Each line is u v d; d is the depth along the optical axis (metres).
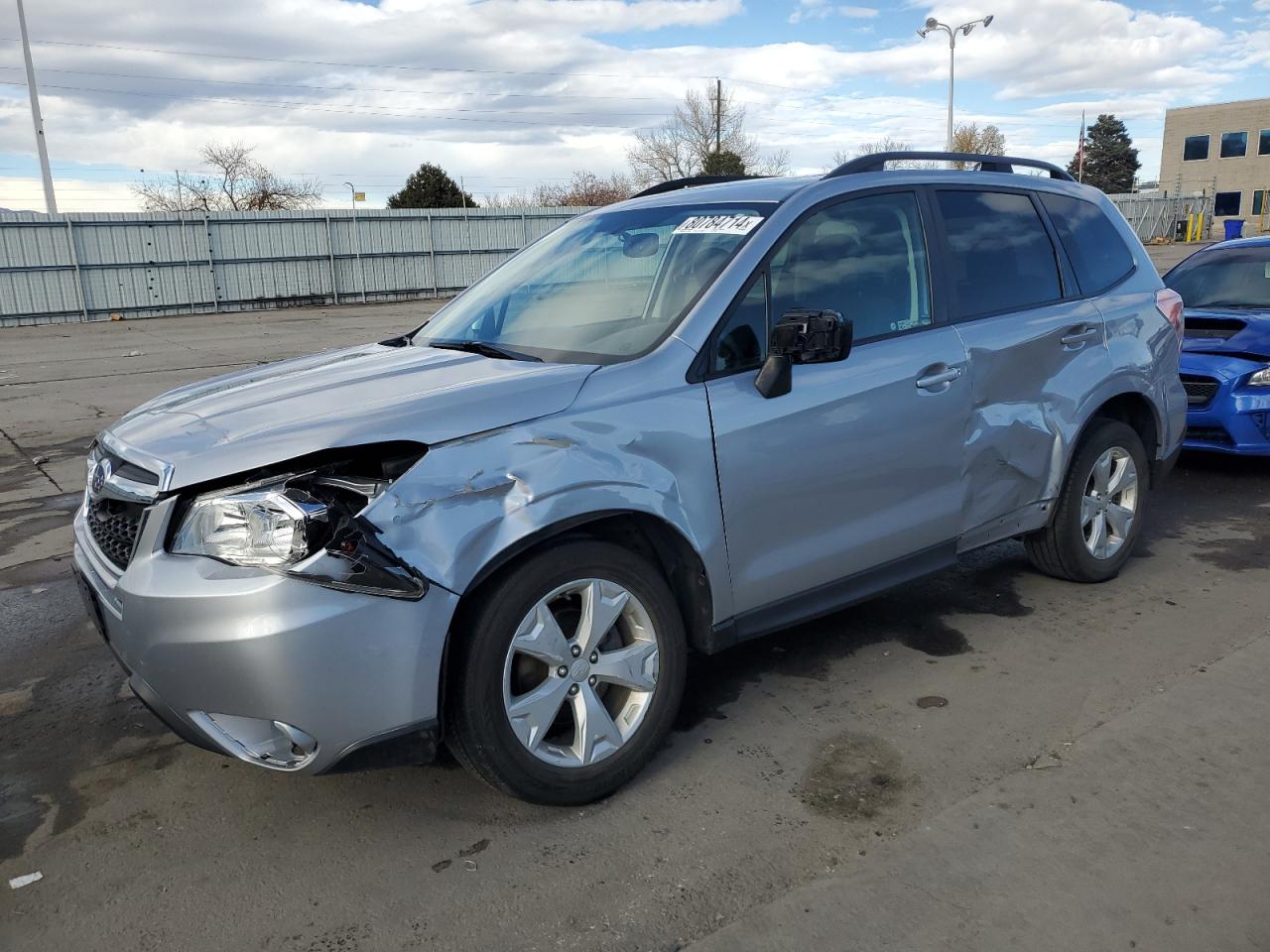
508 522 2.76
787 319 3.21
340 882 2.72
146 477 2.78
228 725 2.65
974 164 4.46
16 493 7.66
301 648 2.52
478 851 2.84
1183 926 2.44
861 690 3.79
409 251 32.81
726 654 4.18
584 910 2.57
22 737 3.62
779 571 3.44
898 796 3.05
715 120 57.44
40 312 27.36
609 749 3.06
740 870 2.71
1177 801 2.97
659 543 3.18
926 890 2.60
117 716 3.77
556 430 2.91
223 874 2.77
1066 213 4.69
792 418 3.37
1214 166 68.94
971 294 4.10
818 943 2.42
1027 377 4.19
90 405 12.34
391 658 2.61
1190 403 6.77
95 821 3.06
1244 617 4.39
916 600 4.71
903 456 3.72
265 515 2.55
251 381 3.44
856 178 3.88
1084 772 3.16
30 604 5.04
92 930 2.55
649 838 2.88
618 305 3.61
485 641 2.77
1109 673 3.87
